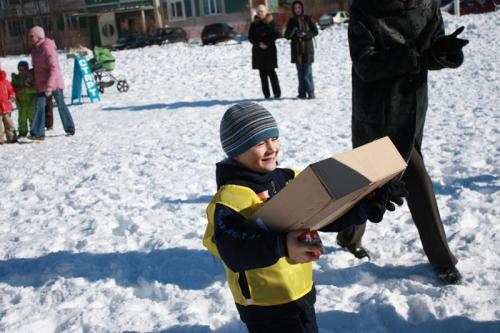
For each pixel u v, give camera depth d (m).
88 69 15.70
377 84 3.44
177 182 6.53
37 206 6.24
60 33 46.53
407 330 3.07
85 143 9.79
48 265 4.45
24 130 10.95
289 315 2.20
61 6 49.31
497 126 7.57
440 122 8.30
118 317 3.49
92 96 15.64
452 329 3.01
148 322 3.40
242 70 18.28
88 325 3.44
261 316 2.21
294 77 15.77
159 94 15.64
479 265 3.68
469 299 3.24
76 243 4.86
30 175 7.74
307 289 2.26
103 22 51.00
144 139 9.54
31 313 3.71
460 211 4.62
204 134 9.38
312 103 11.41
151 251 4.47
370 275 3.69
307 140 8.00
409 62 3.21
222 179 2.23
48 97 11.52
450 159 6.24
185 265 4.16
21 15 48.19
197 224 5.07
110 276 4.14
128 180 6.87
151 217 5.36
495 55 14.62
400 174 2.17
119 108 13.84
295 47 11.73
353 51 3.40
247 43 24.53
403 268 3.75
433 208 3.47
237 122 2.18
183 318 3.39
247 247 1.97
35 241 5.02
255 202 2.16
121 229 5.15
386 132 3.43
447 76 12.64
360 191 1.94
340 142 7.72
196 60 21.47
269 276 2.16
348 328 3.16
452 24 20.11
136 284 4.00
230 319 3.32
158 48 26.06
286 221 1.94
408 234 4.29
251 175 2.19
